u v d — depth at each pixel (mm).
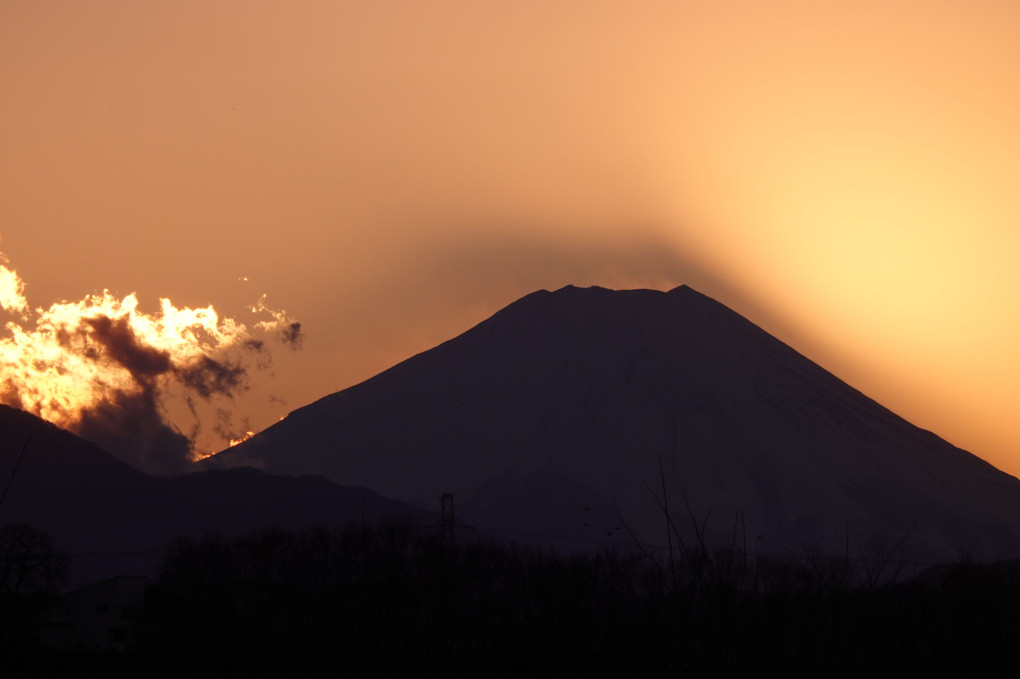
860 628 127312
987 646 149250
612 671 155375
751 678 113250
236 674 177125
